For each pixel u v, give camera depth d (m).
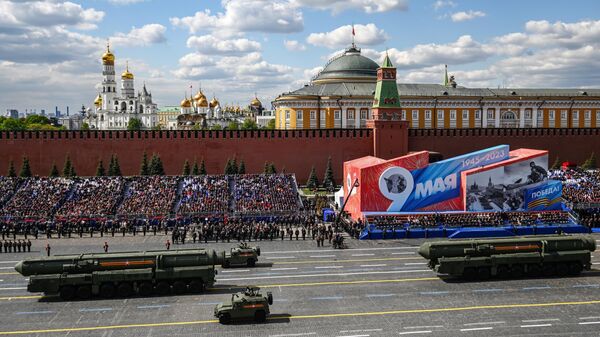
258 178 77.69
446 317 36.03
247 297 35.53
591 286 42.47
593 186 76.31
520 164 68.62
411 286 42.91
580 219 65.69
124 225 63.06
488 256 44.00
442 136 92.50
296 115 112.69
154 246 55.47
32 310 37.84
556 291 41.28
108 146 85.81
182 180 76.38
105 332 33.88
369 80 123.94
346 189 74.81
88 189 72.88
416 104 117.56
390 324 34.91
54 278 39.22
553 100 121.62
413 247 56.22
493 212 66.38
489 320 35.44
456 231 61.09
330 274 46.34
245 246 49.31
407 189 67.88
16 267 39.38
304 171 89.38
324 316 36.41
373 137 89.56
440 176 68.56
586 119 123.50
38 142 84.62
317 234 60.41
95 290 39.88
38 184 73.81
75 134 85.19
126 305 38.69
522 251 44.22
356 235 61.16
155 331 33.94
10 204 68.25
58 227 61.12
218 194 72.56
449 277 45.28
